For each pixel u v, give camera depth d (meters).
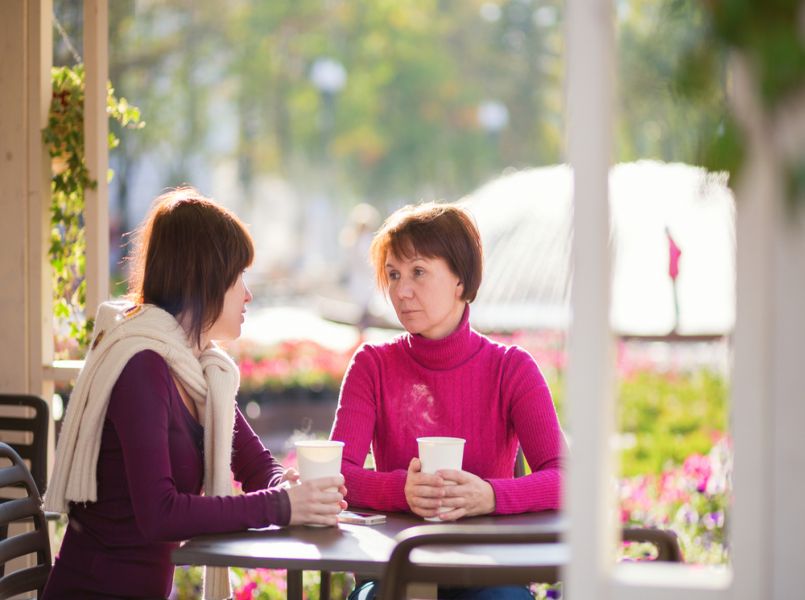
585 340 2.14
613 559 2.28
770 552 2.12
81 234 6.79
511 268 13.93
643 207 10.88
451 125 51.03
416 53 50.06
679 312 10.66
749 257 2.08
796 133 1.98
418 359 4.45
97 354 3.88
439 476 3.85
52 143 6.59
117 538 3.84
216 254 4.03
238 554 3.27
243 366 17.70
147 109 39.34
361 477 4.13
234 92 47.81
